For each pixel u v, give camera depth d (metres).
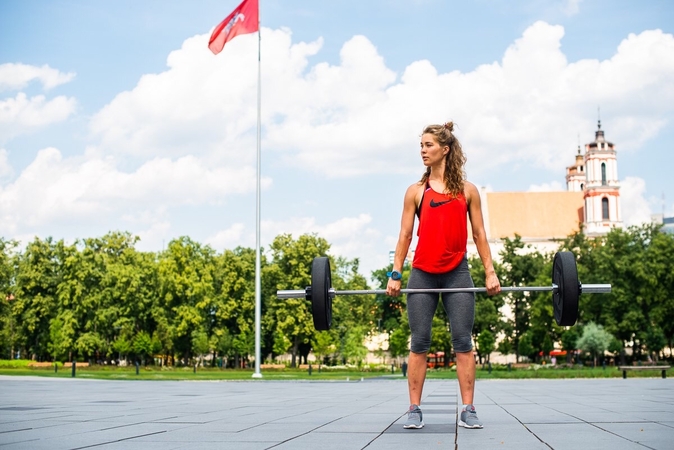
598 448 5.17
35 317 67.88
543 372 43.75
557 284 6.62
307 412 9.70
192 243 69.75
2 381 28.91
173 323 65.38
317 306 6.48
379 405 11.68
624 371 36.56
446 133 6.71
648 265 61.03
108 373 45.31
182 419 8.32
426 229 6.67
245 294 66.81
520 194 101.81
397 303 86.38
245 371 55.66
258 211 38.59
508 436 6.05
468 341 6.74
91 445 5.56
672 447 5.24
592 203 97.06
